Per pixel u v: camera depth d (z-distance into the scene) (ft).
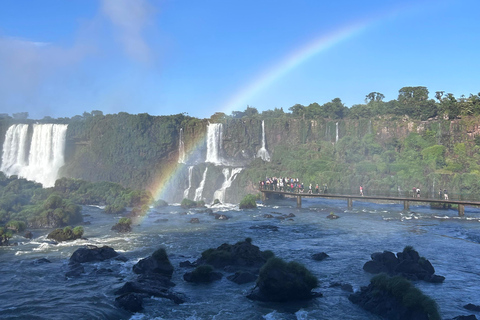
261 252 142.41
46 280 122.31
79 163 465.88
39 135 485.56
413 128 444.96
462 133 424.87
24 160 486.79
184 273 129.80
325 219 245.65
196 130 476.54
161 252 130.52
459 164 383.04
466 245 172.04
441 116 479.00
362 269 134.41
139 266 128.77
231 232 203.72
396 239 185.16
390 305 95.20
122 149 469.16
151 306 102.37
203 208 311.68
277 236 193.06
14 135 489.26
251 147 483.10
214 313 98.48
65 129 486.38
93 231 208.85
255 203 305.32
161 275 123.44
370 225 223.92
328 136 474.90
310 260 146.92
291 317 96.02
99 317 94.17
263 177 386.52
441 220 240.73
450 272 132.26
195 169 414.62
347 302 104.88
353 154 416.46
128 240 183.83
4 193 293.64
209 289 115.65
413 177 359.46
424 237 189.47
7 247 168.35
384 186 350.23
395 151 413.39
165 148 473.67
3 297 107.76
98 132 481.46
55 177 457.68
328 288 115.65
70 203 240.94
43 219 221.05
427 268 128.57
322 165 389.60
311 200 349.41
